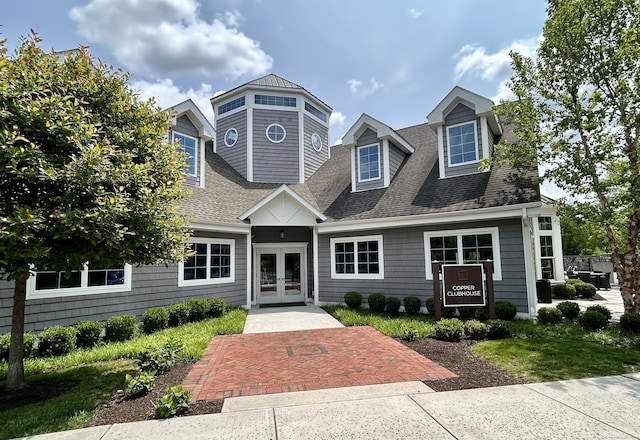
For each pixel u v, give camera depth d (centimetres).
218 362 598
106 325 749
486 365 561
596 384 468
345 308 1141
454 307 918
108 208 407
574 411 385
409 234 1102
